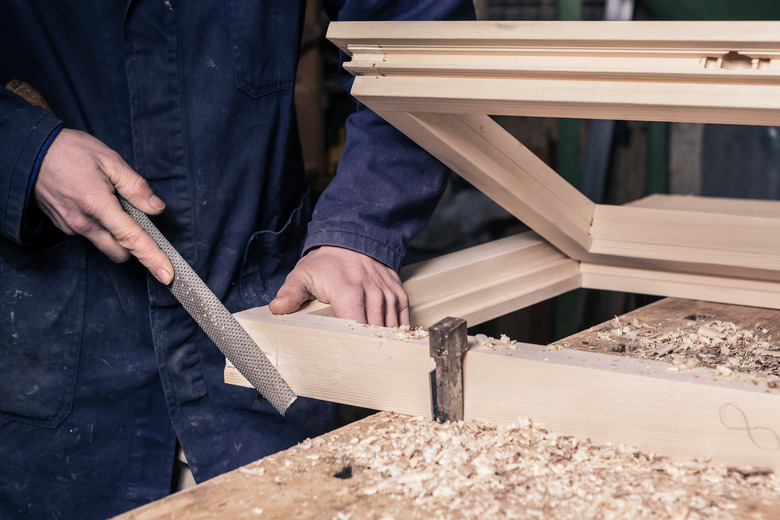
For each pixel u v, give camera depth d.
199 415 1.25
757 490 0.69
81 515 1.28
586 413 0.79
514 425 0.83
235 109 1.20
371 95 1.03
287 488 0.72
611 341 1.15
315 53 3.13
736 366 1.02
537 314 2.85
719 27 0.80
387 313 1.12
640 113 0.92
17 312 1.23
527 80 0.94
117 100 1.17
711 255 1.37
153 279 1.17
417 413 0.88
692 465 0.74
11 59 1.21
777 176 2.86
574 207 1.44
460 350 0.84
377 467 0.76
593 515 0.66
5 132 1.04
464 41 0.93
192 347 1.23
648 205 1.70
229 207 1.23
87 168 1.01
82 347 1.24
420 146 1.24
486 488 0.71
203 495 0.71
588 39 0.86
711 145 2.93
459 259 1.39
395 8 1.24
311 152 3.20
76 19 1.14
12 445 1.27
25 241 1.13
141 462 1.26
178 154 1.18
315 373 0.95
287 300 1.03
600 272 1.54
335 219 1.18
